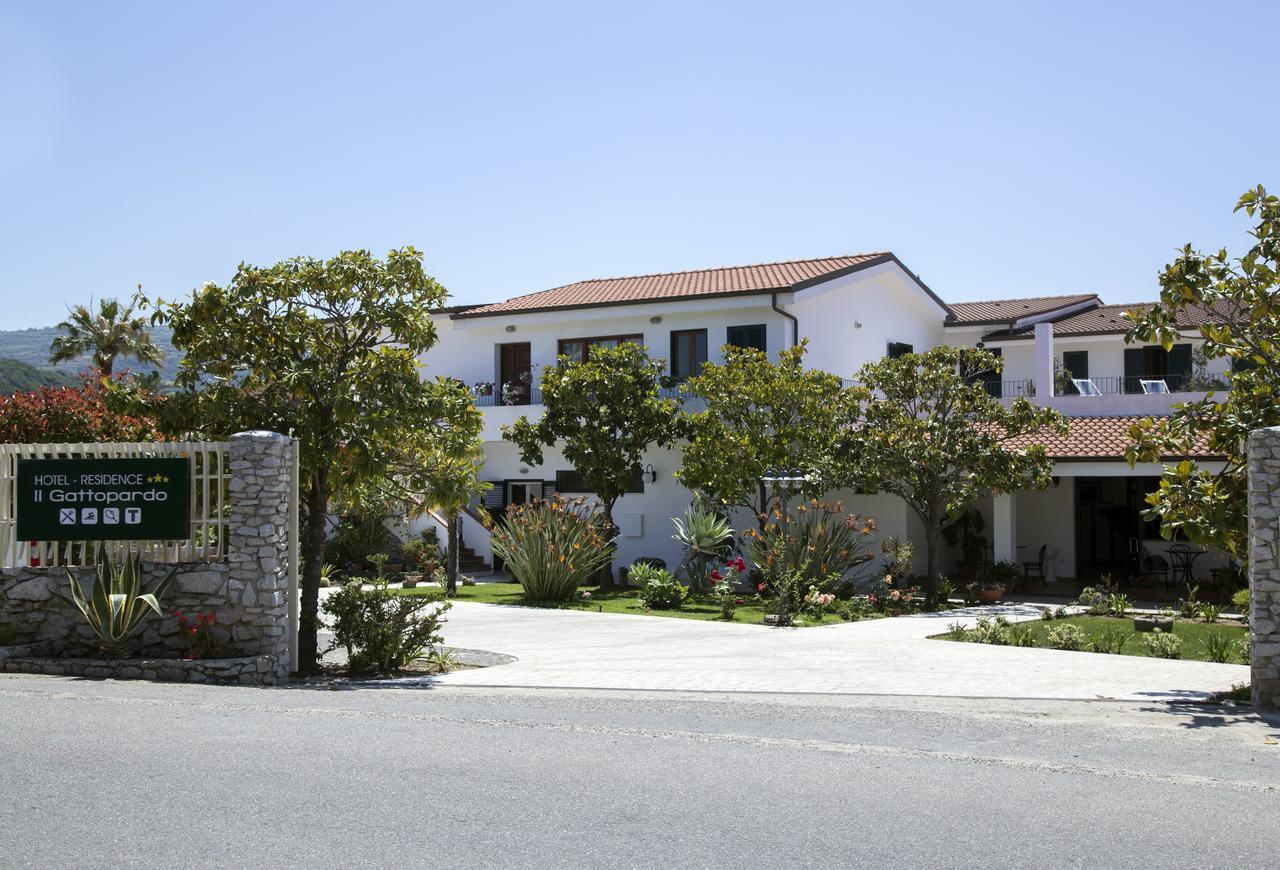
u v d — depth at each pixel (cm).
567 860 611
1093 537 3077
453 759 841
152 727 945
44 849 618
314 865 598
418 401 1408
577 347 3152
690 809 714
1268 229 1269
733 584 2216
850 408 2358
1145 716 1075
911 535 2761
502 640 1688
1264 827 693
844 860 619
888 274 3325
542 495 3133
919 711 1095
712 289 3000
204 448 1341
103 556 1353
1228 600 2267
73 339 4550
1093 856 633
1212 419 1293
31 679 1237
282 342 1412
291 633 1343
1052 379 2897
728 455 2408
